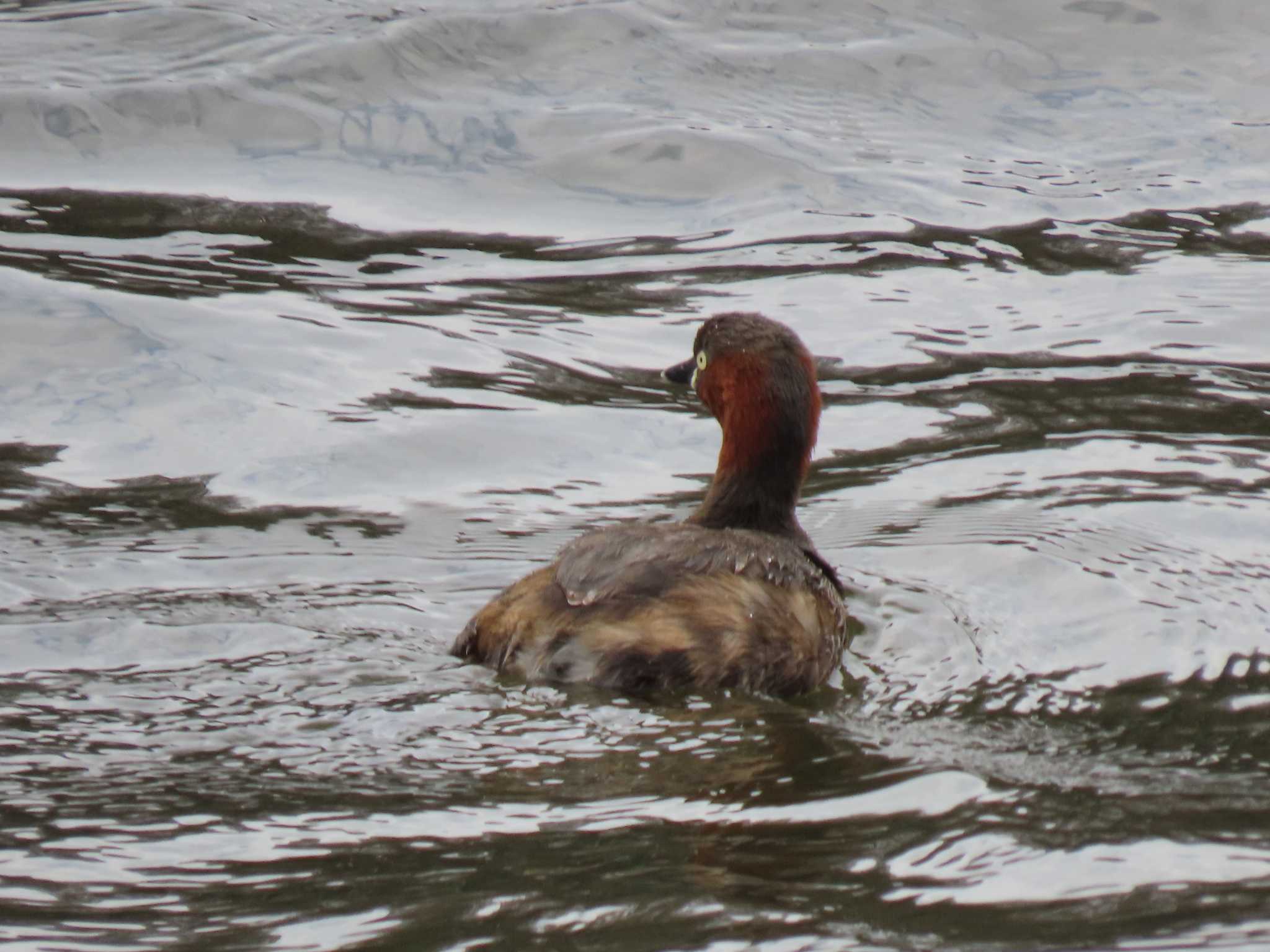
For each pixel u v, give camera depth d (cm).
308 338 1548
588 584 970
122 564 1138
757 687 951
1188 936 690
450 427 1405
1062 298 1678
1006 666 1016
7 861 743
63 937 684
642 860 752
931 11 2270
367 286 1662
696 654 941
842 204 1850
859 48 2177
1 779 819
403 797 809
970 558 1192
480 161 1923
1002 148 1983
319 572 1142
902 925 698
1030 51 2192
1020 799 817
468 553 1191
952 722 927
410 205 1831
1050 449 1388
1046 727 921
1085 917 705
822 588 1062
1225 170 1936
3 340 1498
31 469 1295
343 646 1002
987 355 1565
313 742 868
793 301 1659
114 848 757
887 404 1473
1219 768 867
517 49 2141
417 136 1966
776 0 2281
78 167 1873
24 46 2086
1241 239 1795
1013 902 718
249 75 2034
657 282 1695
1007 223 1820
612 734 885
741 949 678
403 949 677
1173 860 758
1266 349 1576
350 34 2130
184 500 1259
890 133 2006
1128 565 1175
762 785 827
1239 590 1133
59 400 1411
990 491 1315
